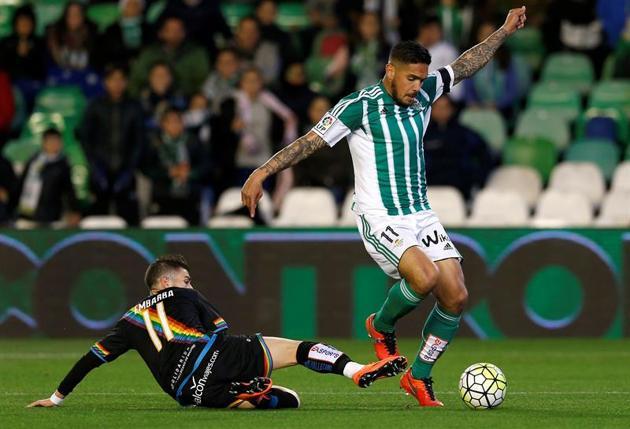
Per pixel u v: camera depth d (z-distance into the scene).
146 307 26.58
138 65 60.97
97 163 55.38
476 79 61.06
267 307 50.00
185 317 26.31
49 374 37.53
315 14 65.44
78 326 50.41
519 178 56.25
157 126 57.91
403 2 65.25
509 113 62.00
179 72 60.94
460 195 53.22
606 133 60.84
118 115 55.38
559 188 56.28
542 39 66.62
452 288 27.20
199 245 50.12
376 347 28.77
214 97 59.66
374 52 60.72
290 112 57.88
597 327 50.00
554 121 61.00
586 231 49.97
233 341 26.41
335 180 55.31
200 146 55.06
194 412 26.55
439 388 33.53
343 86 60.75
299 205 53.75
